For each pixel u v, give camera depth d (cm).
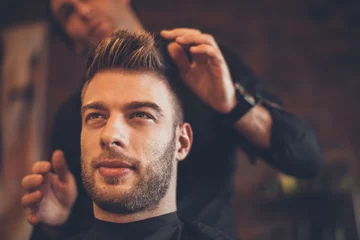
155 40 115
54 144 152
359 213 237
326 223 236
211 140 141
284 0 406
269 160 138
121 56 101
